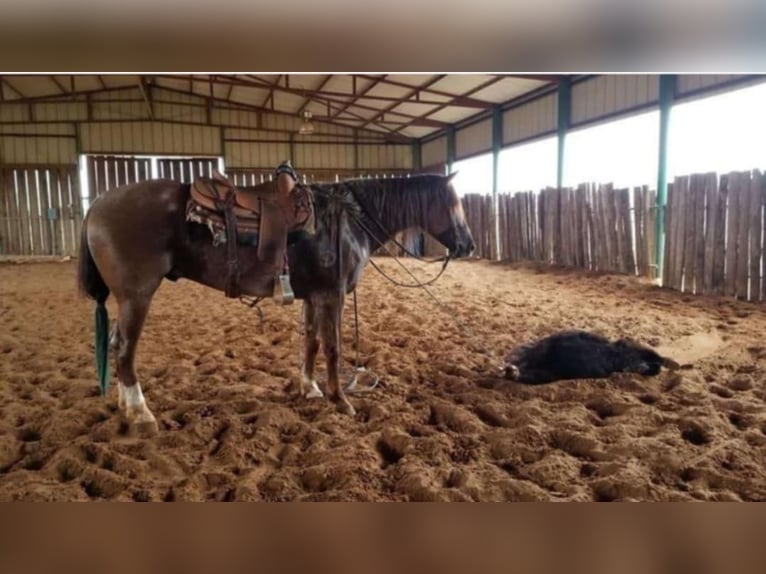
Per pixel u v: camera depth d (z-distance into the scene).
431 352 4.31
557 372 3.54
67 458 2.40
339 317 3.14
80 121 16.05
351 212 3.19
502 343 4.60
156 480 2.29
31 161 15.73
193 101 16.97
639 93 9.41
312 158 18.30
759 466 2.31
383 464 2.51
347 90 14.16
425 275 9.98
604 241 9.13
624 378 3.46
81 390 3.34
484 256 13.54
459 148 16.56
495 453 2.57
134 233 2.66
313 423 2.91
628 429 2.72
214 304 6.74
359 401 3.19
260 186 3.04
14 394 3.36
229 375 3.70
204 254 2.83
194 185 2.81
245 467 2.40
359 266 3.29
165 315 5.95
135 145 16.61
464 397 3.24
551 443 2.66
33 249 15.80
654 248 8.11
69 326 5.41
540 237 11.19
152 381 3.58
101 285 2.87
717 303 6.22
